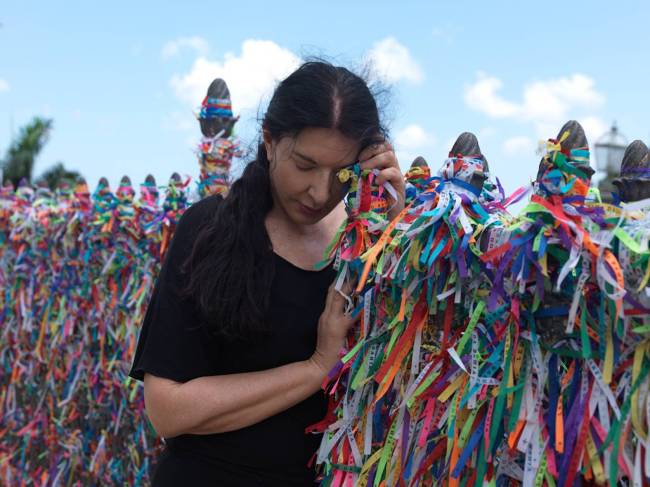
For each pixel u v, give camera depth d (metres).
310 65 1.20
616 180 1.10
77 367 2.80
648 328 0.89
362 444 1.26
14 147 21.20
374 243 1.24
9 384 3.21
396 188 1.26
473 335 1.07
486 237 1.04
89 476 2.77
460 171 1.10
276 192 1.28
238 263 1.24
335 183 1.22
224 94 2.10
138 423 2.52
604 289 0.89
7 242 3.18
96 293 2.68
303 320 1.30
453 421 1.07
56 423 2.87
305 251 1.33
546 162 0.96
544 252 0.93
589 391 0.96
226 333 1.24
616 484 0.94
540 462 0.98
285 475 1.31
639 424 0.91
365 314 1.23
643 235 0.87
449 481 1.07
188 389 1.25
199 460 1.31
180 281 1.29
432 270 1.09
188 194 2.35
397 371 1.18
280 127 1.18
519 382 1.01
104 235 2.60
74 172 21.14
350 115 1.15
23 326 3.05
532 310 0.98
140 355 1.33
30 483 3.05
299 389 1.26
